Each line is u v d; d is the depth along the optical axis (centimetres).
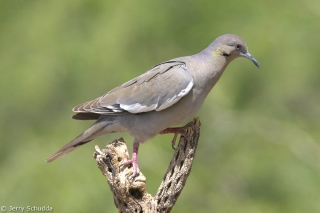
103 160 891
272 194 1534
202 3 1625
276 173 1549
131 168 899
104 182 1356
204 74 1013
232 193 1551
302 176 1545
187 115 1014
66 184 1352
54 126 1562
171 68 1016
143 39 1591
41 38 1634
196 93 1006
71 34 1603
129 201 884
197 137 913
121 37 1580
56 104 1591
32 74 1603
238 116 1625
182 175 899
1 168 1550
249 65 1579
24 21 1712
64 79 1582
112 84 1550
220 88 1576
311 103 1622
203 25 1608
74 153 1452
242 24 1598
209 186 1558
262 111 1611
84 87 1569
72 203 1312
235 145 1617
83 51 1577
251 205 1514
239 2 1625
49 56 1597
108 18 1595
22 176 1403
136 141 1030
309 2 1652
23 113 1603
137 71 1555
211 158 1619
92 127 1023
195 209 1498
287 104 1631
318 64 1580
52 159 1019
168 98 990
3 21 1764
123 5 1602
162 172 1476
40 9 1695
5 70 1642
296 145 1597
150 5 1606
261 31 1584
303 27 1602
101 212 1312
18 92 1609
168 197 895
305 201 1512
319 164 1573
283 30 1593
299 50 1578
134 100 1002
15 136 1595
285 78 1568
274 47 1573
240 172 1570
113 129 1027
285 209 1507
